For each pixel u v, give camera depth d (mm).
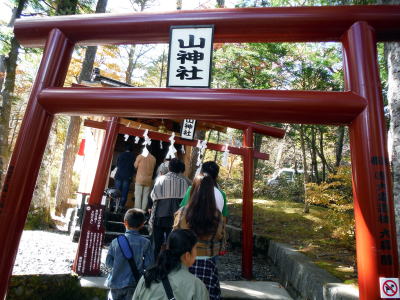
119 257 2971
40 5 9008
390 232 1800
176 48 2377
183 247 1884
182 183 4168
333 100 2008
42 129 2396
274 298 4168
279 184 12633
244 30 2350
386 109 7539
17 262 4652
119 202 7027
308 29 2252
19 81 15789
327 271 4039
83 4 10078
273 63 9391
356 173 1962
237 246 7387
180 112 2238
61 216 9727
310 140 11781
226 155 5660
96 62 16359
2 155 7289
